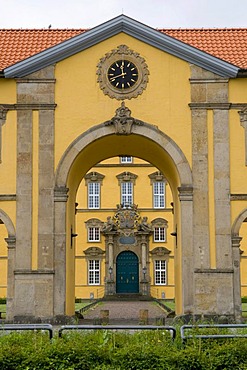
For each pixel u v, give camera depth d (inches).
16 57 1149.7
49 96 1076.5
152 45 1087.0
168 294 2338.8
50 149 1066.7
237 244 1048.2
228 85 1079.0
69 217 1100.5
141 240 2365.9
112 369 543.2
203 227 1051.3
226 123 1072.2
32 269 1043.9
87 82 1082.1
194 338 575.2
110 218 2375.7
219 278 1039.6
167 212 2391.7
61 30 1242.0
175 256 1189.1
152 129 1071.6
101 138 1077.1
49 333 601.9
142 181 2404.0
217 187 1059.9
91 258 2356.1
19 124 1072.2
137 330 660.7
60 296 1037.2
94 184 2401.6
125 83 1081.4
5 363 544.1
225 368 550.3
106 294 2320.4
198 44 1196.5
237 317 1034.7
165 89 1080.2
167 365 546.6
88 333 631.8
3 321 1033.5
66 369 542.6
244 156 1066.7
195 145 1067.3
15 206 1058.1
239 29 1243.2
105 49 1088.8
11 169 1065.5
